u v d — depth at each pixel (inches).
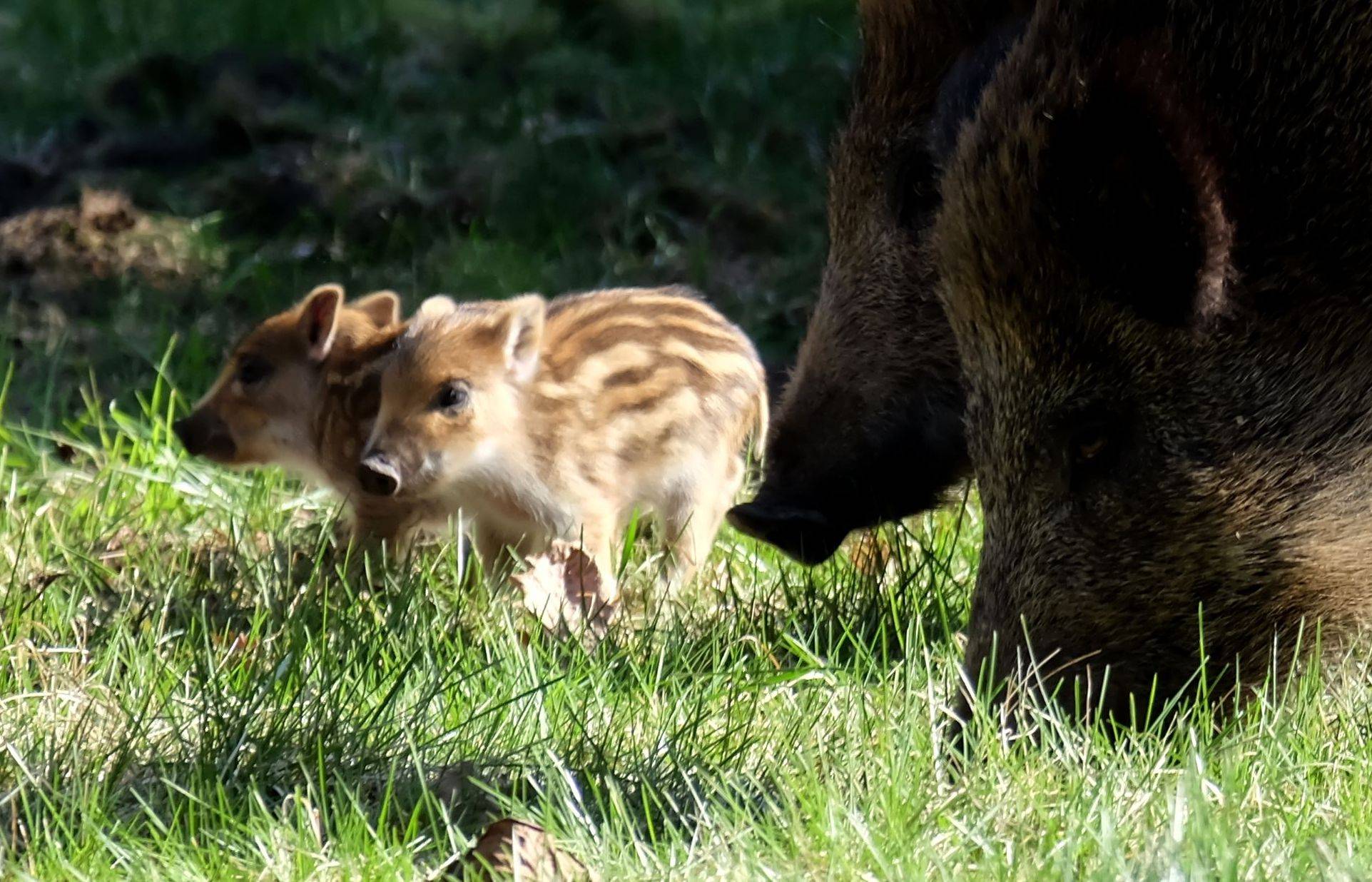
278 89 1189.1
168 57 1200.8
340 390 643.5
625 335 640.4
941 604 538.0
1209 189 428.1
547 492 619.5
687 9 1450.5
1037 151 432.8
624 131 1135.0
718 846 373.1
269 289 930.1
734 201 1044.5
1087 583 456.4
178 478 683.4
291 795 404.8
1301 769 410.3
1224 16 447.2
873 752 428.1
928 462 633.6
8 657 497.7
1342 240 445.4
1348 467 452.4
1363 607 459.5
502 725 455.5
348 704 465.4
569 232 1026.7
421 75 1246.9
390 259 994.7
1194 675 450.0
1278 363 448.8
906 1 624.4
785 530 622.2
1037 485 459.5
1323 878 343.0
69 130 1138.7
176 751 439.2
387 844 387.5
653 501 649.0
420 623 525.3
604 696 477.1
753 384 681.6
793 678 488.4
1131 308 437.7
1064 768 414.9
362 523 621.3
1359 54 440.1
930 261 618.2
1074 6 454.0
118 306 904.9
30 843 385.7
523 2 1446.9
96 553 613.3
